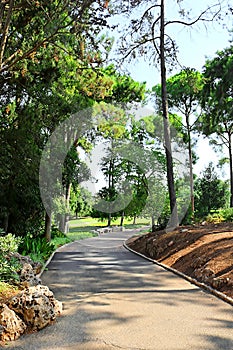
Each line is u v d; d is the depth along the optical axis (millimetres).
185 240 12266
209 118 23344
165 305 6742
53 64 13039
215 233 11727
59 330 5434
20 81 13367
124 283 8711
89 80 13031
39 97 13633
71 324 5699
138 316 6090
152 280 9031
